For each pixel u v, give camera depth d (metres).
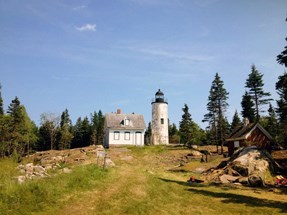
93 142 96.44
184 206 16.58
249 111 65.25
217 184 25.94
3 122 70.50
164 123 67.94
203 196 19.42
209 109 64.25
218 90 63.69
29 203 13.97
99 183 20.28
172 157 49.38
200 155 50.06
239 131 49.97
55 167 30.00
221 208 16.38
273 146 48.66
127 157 47.62
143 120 65.06
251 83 59.03
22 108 82.31
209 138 88.12
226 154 50.19
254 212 15.59
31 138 83.69
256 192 21.70
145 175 26.89
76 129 110.50
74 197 16.27
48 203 14.59
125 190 18.97
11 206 13.21
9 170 24.44
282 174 28.97
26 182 16.67
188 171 36.41
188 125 80.12
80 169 23.14
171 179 27.42
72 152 44.50
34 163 39.00
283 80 32.62
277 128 62.69
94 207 14.95
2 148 68.81
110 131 61.44
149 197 17.89
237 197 19.34
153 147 58.00
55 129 88.19
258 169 28.48
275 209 16.20
